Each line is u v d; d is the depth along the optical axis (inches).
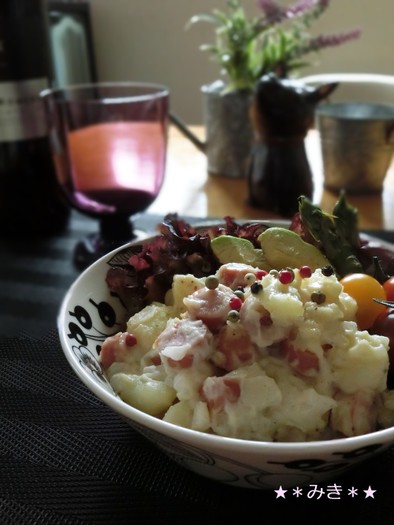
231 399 7.5
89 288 9.8
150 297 10.4
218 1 35.2
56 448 9.0
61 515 7.9
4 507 8.0
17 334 11.9
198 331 7.9
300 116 16.5
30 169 16.5
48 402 10.0
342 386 8.0
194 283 9.3
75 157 15.6
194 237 10.6
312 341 7.8
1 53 15.3
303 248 10.2
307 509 7.9
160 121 16.1
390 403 8.3
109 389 8.1
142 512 7.9
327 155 18.9
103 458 8.8
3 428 9.4
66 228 17.1
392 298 10.0
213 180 20.5
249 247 10.2
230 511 7.9
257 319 7.8
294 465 6.8
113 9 36.8
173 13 36.1
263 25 19.3
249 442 6.5
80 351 8.5
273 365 7.9
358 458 7.1
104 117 15.6
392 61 34.6
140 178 16.3
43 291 13.7
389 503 8.0
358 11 33.8
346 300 8.7
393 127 17.7
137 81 38.5
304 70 35.9
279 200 17.5
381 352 8.0
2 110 15.7
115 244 15.7
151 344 9.0
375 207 18.1
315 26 34.6
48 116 15.5
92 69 37.6
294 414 7.6
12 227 16.7
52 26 33.1
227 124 19.8
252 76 19.6
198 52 36.7
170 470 8.6
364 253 11.3
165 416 7.8
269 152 17.3
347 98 26.6
